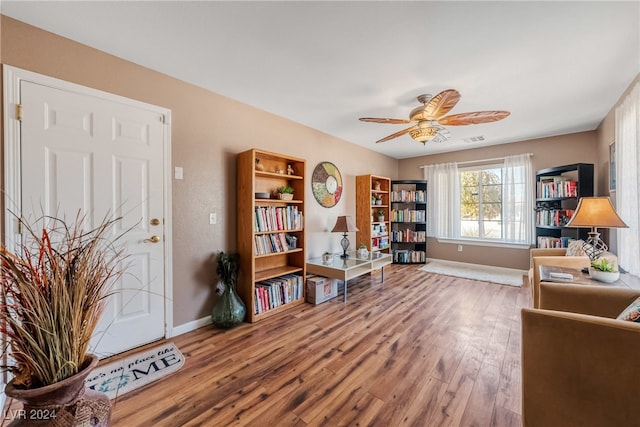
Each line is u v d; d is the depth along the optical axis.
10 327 0.73
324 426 1.35
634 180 2.27
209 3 1.49
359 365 1.88
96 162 1.92
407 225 5.58
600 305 1.51
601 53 1.92
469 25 1.65
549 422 1.15
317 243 3.90
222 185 2.68
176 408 1.47
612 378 1.03
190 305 2.44
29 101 1.67
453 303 3.11
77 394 0.78
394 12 1.54
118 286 2.02
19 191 1.64
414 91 2.56
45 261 0.78
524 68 2.13
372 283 3.93
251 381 1.71
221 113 2.66
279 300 2.89
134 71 2.09
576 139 3.90
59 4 1.49
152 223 2.19
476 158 4.88
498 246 4.65
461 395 1.58
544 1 1.45
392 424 1.36
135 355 2.01
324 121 3.46
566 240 3.54
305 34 1.75
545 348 1.15
